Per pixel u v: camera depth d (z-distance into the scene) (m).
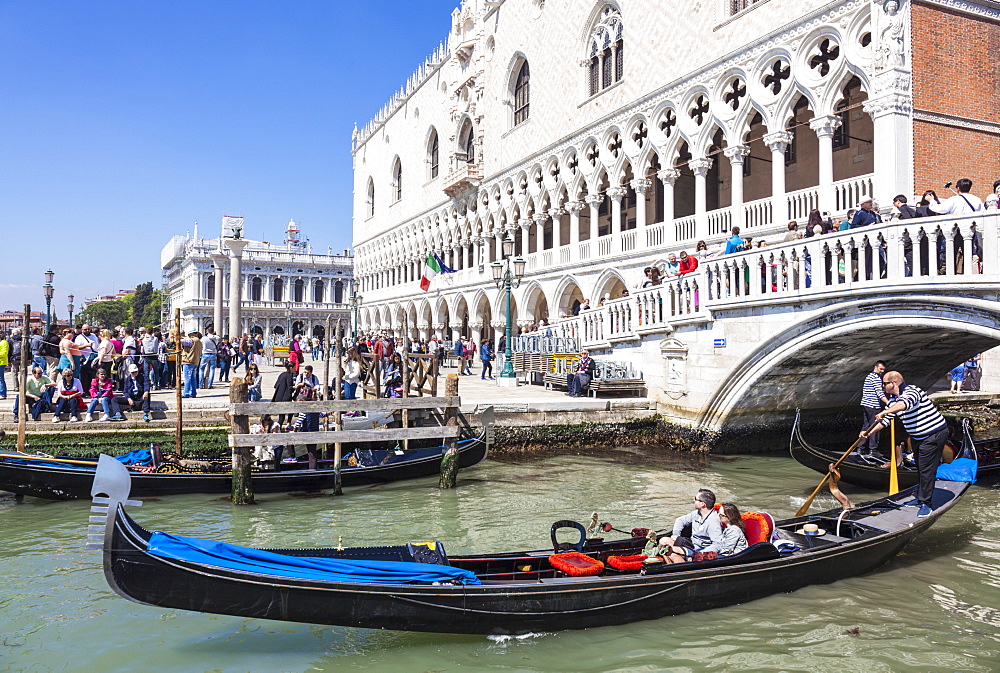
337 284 83.50
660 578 7.07
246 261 78.44
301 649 6.63
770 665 6.38
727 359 15.82
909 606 7.61
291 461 13.84
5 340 18.47
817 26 18.69
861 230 12.56
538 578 7.07
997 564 8.96
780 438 17.31
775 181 20.02
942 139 17.12
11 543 9.82
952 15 17.44
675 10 23.80
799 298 13.77
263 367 36.44
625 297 19.84
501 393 20.50
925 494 9.41
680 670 6.28
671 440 17.55
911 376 18.12
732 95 22.41
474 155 38.94
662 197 30.52
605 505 12.12
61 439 14.49
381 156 55.62
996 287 10.72
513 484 13.76
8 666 6.28
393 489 13.30
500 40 36.19
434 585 6.55
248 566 6.35
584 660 6.44
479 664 6.36
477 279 38.34
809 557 7.83
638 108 25.64
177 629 7.04
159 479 12.32
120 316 114.56
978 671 6.29
